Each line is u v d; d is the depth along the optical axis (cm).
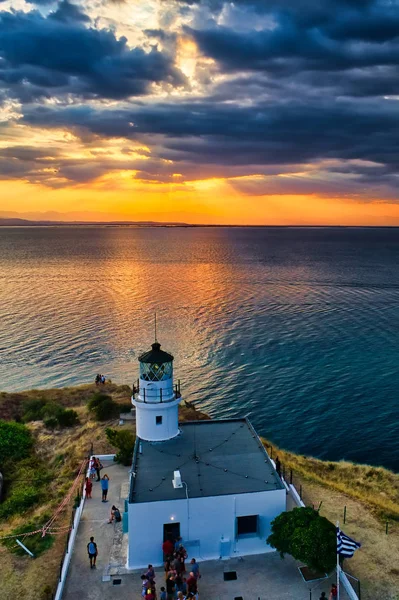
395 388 5391
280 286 12731
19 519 2738
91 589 2083
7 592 2066
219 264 18725
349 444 4184
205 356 6638
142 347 7138
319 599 1997
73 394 5181
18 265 17862
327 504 2891
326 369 6038
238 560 2258
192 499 2212
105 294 11375
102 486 2734
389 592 2119
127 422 4072
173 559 2105
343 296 11075
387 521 2717
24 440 3803
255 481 2356
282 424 4609
